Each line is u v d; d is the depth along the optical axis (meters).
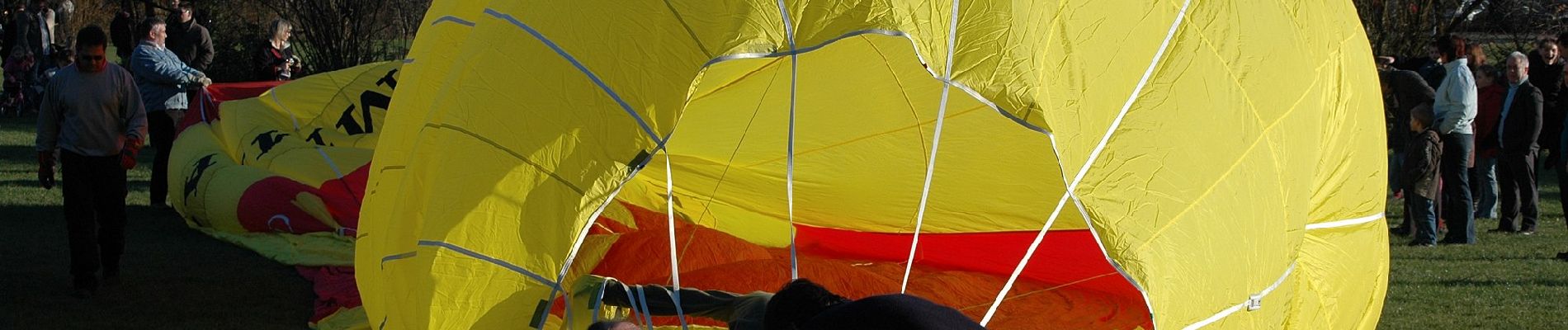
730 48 3.62
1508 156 8.89
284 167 7.75
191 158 8.09
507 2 4.38
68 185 5.73
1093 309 5.84
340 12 17.34
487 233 3.76
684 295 4.34
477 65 4.17
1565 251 8.12
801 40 3.64
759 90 5.72
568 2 4.09
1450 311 6.21
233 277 6.44
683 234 6.16
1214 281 3.96
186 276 6.41
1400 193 9.97
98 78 5.73
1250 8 4.57
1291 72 4.59
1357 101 5.12
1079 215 6.14
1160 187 3.92
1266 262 4.23
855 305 3.11
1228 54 4.38
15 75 16.38
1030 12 3.82
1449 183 8.51
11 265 6.45
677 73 3.75
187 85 8.70
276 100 8.54
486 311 3.71
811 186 6.70
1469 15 16.44
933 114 5.76
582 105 3.84
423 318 3.73
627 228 6.34
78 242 5.77
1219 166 4.13
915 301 3.09
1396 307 6.31
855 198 6.71
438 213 3.86
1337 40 5.09
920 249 6.88
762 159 6.54
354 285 6.13
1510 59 8.82
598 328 3.43
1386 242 5.41
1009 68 3.65
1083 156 3.78
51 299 5.78
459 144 3.98
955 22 3.73
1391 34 15.44
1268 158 4.34
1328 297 4.93
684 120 6.09
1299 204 4.50
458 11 4.83
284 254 6.89
